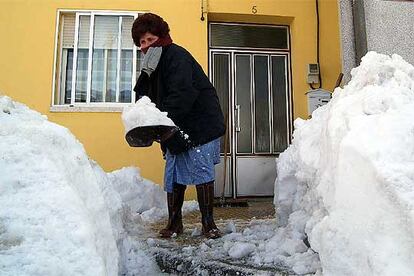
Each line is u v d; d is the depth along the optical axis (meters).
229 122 6.31
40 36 6.05
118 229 2.55
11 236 1.55
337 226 1.86
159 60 3.12
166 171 3.30
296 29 6.41
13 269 1.45
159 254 2.78
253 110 6.38
